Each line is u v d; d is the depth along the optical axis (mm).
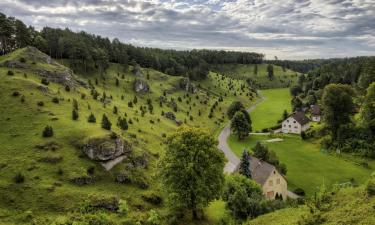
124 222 51531
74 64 152250
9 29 135875
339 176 83812
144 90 148750
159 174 55469
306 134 118875
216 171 52875
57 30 181875
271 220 38781
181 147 52312
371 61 144250
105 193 59844
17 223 48031
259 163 78375
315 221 32781
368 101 102312
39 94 88500
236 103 153750
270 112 177625
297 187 78750
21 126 73125
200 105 167625
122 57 172625
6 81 89562
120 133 83750
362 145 96875
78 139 70625
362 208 31656
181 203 51938
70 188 57938
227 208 54656
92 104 101312
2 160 61281
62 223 43562
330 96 105312
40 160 62688
